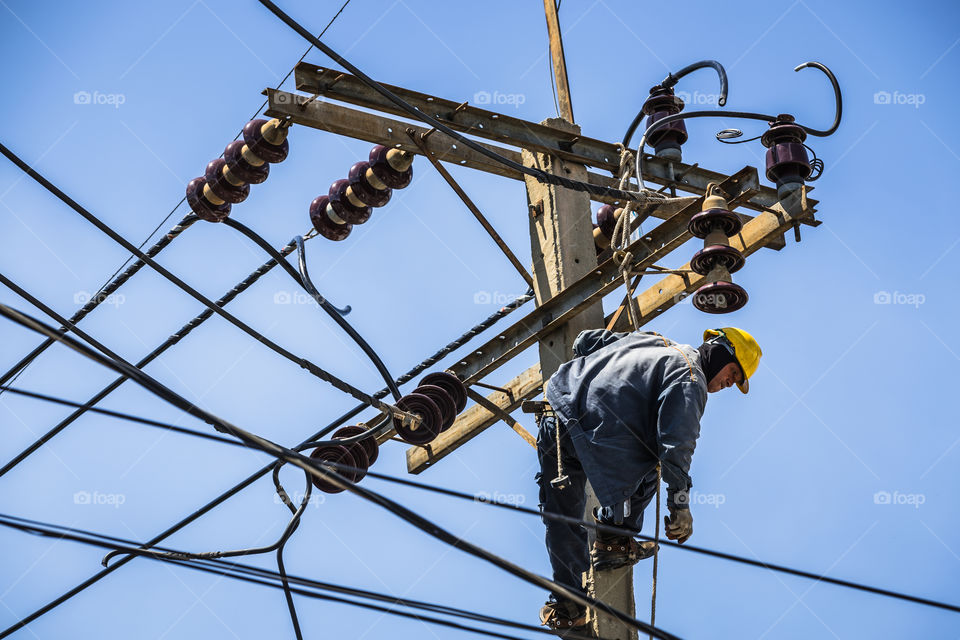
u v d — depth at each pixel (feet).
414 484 18.51
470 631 22.13
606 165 32.42
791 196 29.19
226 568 21.94
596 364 23.48
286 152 28.84
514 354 30.40
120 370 16.46
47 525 20.08
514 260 31.07
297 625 25.79
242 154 28.60
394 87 29.27
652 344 23.45
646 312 29.60
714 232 26.04
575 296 29.22
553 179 27.66
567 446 24.62
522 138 31.19
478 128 30.71
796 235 29.32
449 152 30.81
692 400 22.26
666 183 32.99
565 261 30.40
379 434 31.50
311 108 28.63
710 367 23.93
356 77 26.78
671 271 27.86
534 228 31.50
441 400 28.25
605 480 22.56
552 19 34.71
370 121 29.50
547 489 25.48
